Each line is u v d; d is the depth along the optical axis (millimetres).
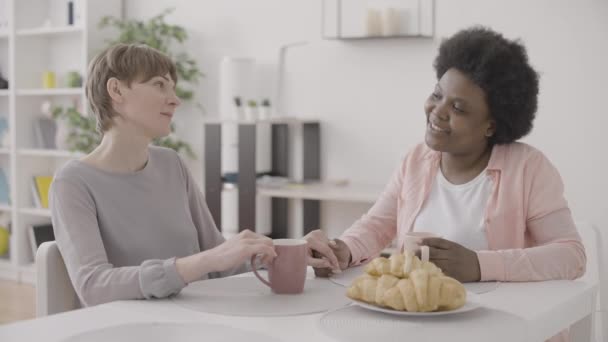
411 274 1093
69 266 1364
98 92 1545
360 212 3611
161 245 1562
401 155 3484
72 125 4160
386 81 3500
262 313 1117
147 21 4246
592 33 3027
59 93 4227
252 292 1261
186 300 1198
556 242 1461
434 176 1657
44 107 4438
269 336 988
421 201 1641
